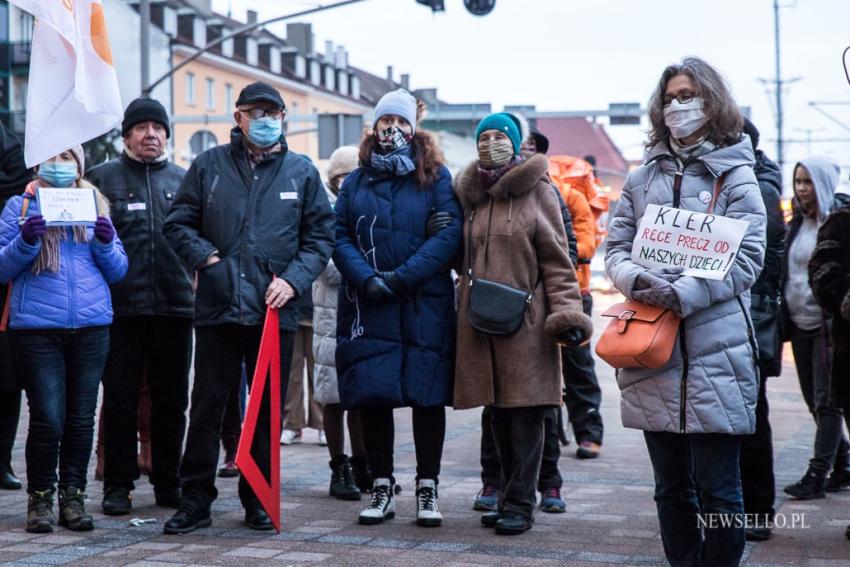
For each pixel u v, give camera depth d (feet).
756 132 18.74
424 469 20.03
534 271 19.53
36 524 19.10
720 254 14.58
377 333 19.88
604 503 21.81
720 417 14.61
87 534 19.08
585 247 27.25
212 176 19.80
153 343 21.33
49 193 19.12
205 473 19.47
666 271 14.83
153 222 21.26
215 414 19.56
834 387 18.17
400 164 20.06
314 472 25.38
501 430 19.70
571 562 17.04
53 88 19.70
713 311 14.84
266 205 19.67
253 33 213.66
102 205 19.97
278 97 19.69
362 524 19.88
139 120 21.42
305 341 29.58
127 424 20.94
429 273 19.67
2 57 138.72
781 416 35.60
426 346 19.81
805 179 22.91
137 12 159.22
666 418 14.87
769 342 18.35
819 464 22.45
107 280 20.11
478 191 19.84
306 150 239.50
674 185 15.29
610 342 14.94
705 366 14.75
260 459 19.07
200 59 189.47
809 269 18.11
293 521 20.15
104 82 19.77
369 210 20.16
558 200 19.94
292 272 19.44
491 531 19.34
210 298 19.34
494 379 19.47
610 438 31.17
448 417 35.81
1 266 19.08
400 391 19.69
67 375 19.80
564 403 29.27
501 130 19.71
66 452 19.74
